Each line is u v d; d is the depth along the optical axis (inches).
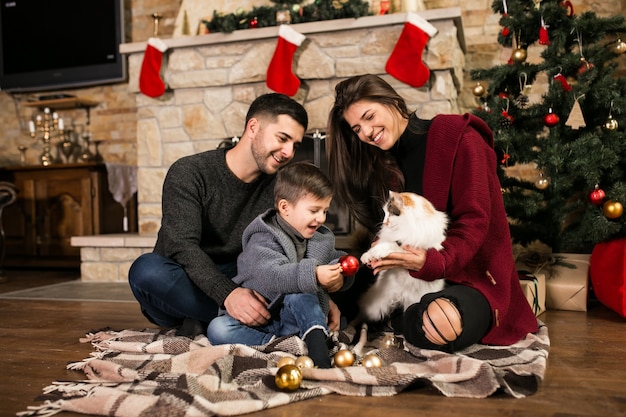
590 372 55.6
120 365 54.6
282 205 61.9
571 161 96.8
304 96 133.6
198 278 62.4
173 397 44.1
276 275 56.9
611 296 85.5
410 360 57.0
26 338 75.5
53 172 167.2
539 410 44.6
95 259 145.2
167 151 144.4
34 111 193.3
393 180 68.9
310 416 43.8
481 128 66.5
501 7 110.3
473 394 47.8
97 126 186.5
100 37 177.5
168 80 142.6
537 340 62.9
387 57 126.3
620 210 88.9
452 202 63.8
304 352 56.9
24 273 164.1
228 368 51.4
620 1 134.7
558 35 101.9
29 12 184.4
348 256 56.6
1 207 147.7
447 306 55.2
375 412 44.6
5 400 48.8
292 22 133.1
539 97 138.1
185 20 149.6
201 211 67.9
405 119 67.0
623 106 96.1
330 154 71.6
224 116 139.5
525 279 86.8
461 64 139.9
